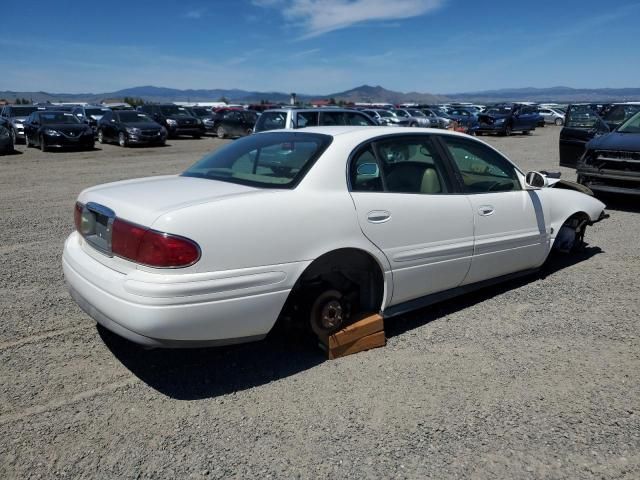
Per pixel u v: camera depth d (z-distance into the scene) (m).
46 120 20.66
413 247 3.78
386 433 2.79
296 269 3.20
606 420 2.90
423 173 4.03
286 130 4.15
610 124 11.45
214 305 2.93
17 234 6.91
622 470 2.51
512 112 31.27
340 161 3.51
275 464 2.55
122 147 22.06
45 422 2.85
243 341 3.16
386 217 3.61
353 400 3.10
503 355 3.66
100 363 3.51
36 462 2.55
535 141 25.47
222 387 3.24
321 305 3.49
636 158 8.19
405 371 3.44
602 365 3.52
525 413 2.97
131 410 2.98
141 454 2.62
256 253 3.05
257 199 3.12
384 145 3.83
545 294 4.82
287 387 3.24
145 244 2.88
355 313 3.81
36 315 4.23
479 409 3.01
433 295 4.15
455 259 4.09
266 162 3.66
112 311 2.95
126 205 3.12
